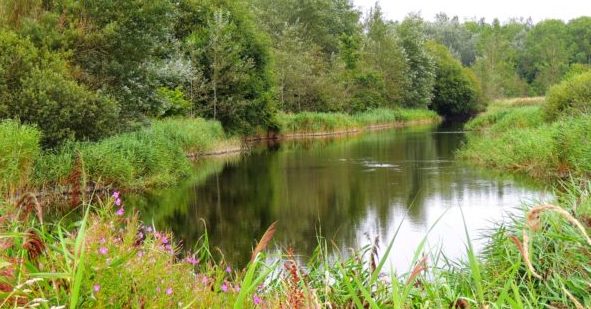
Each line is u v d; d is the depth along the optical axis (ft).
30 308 8.63
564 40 336.29
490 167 60.70
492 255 19.16
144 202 43.16
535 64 294.46
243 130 104.17
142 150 52.16
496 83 239.71
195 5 102.99
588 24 343.26
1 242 10.14
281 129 120.78
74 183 42.63
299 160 74.08
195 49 97.96
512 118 95.25
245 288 8.64
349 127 138.10
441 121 198.80
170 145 60.08
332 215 37.50
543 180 49.19
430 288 13.80
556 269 15.70
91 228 10.42
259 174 60.54
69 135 47.03
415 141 100.68
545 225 18.13
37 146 40.32
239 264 25.35
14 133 38.73
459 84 212.43
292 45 140.26
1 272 9.04
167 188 50.80
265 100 107.55
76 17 56.59
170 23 65.16
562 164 50.93
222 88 99.86
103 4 56.49
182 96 92.84
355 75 163.84
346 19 199.11
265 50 108.58
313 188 49.90
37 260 10.47
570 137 50.72
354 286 13.67
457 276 17.02
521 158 57.11
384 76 176.86
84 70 56.90
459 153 73.31
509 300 9.33
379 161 70.03
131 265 10.37
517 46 346.74
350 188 49.21
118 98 57.98
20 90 46.26
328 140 112.16
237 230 33.24
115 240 11.28
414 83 194.18
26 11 54.08
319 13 175.52
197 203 42.93
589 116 53.01
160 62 68.59
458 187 47.26
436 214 36.22
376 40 185.26
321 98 140.46
